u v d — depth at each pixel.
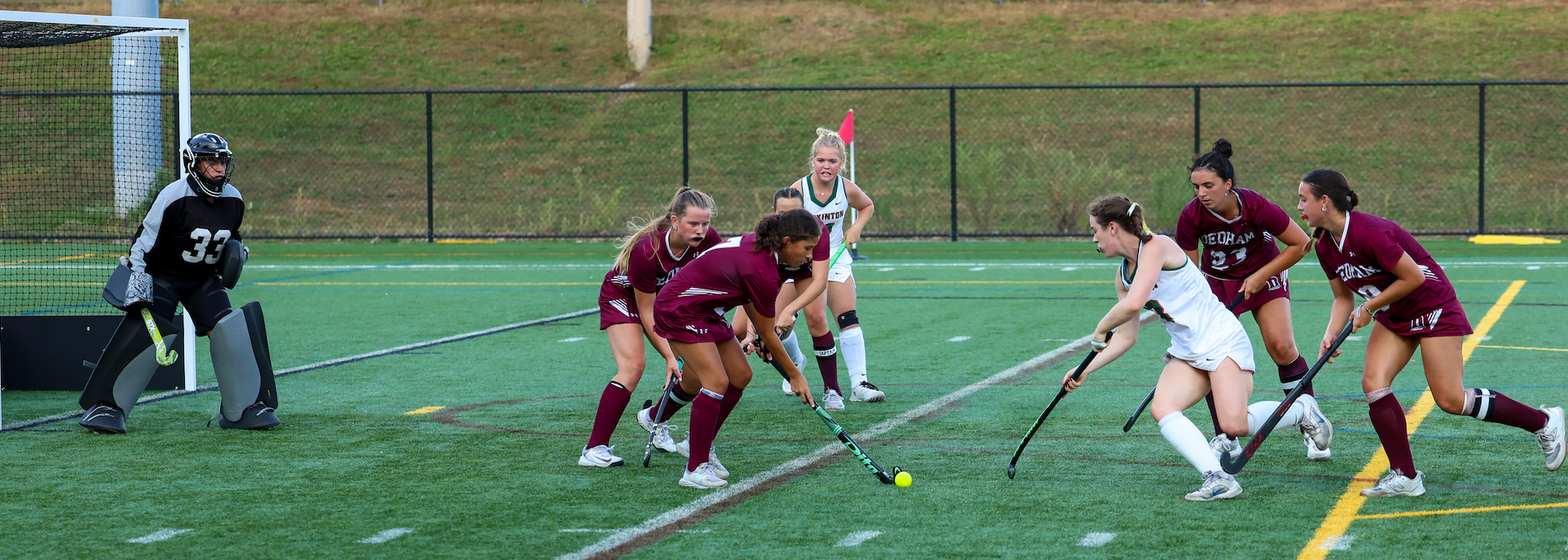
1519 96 91.12
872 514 16.11
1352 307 17.88
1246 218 19.84
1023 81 99.06
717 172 86.88
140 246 21.25
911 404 24.08
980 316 37.06
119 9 57.25
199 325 22.09
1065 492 17.14
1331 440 20.23
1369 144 86.00
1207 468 16.48
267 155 89.19
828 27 111.00
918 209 77.00
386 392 25.69
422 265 53.44
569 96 99.56
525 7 116.19
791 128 92.75
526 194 83.81
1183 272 16.75
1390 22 107.38
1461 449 19.41
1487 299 38.91
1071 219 69.19
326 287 45.41
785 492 17.30
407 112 96.81
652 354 30.91
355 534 15.30
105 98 69.75
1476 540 14.58
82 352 25.33
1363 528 15.15
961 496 17.02
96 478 18.38
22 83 70.56
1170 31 108.69
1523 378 25.92
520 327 35.31
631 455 19.86
